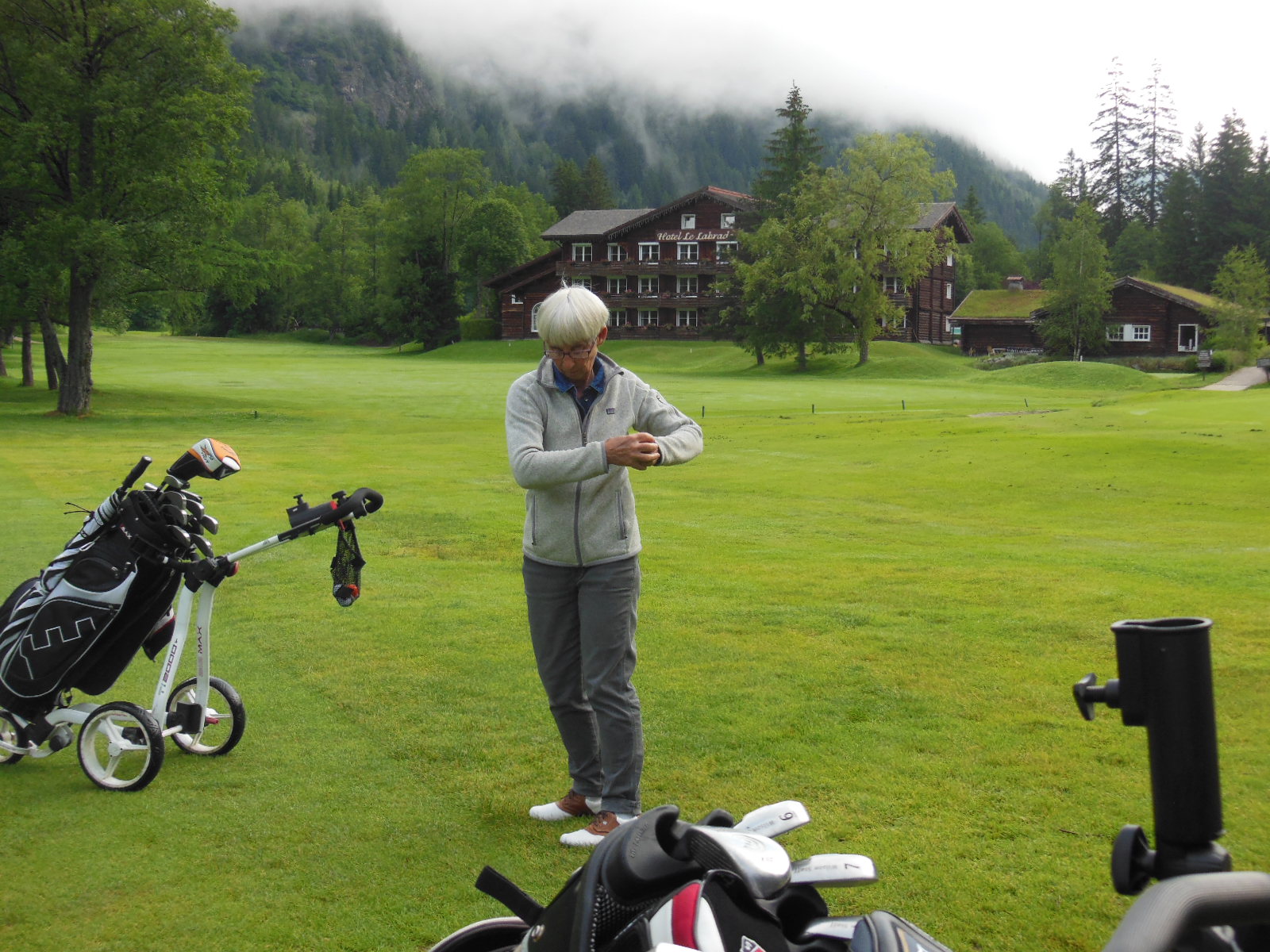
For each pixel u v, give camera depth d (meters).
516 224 122.06
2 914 3.63
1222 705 5.77
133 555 4.72
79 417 39.50
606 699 4.22
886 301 77.12
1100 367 63.53
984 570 10.24
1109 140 150.62
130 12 38.75
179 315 44.47
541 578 4.33
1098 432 24.80
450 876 3.91
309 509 4.50
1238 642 7.12
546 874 3.92
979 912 3.54
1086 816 4.32
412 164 119.50
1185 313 81.69
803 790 4.64
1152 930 1.07
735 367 82.75
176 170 40.31
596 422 4.28
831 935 2.07
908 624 7.87
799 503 15.99
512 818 4.43
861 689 6.18
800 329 77.69
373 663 6.92
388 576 10.12
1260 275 67.62
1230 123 120.25
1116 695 1.48
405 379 63.91
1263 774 4.76
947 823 4.27
